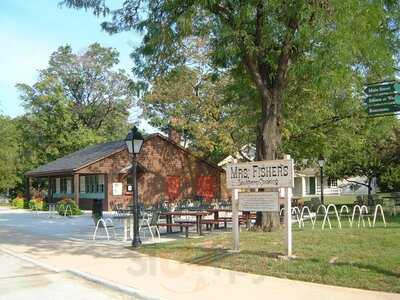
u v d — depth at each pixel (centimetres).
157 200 4072
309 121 2588
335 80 1385
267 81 1681
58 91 6016
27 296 964
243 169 1253
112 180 3862
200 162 4344
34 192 6372
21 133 6147
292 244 1286
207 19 1485
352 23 1365
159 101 4256
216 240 1480
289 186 1170
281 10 1403
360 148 2828
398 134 2825
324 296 842
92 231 2162
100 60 6544
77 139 6059
